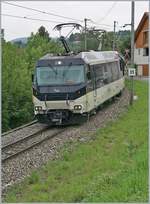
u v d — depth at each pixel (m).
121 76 41.00
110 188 11.99
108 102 34.53
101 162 15.60
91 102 26.30
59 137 21.38
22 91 31.84
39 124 25.91
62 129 23.86
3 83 29.39
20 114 31.34
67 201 11.42
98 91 28.41
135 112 29.86
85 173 14.38
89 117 27.23
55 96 24.52
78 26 27.72
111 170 14.40
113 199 10.89
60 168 15.15
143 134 21.31
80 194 11.76
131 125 24.55
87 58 26.45
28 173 14.93
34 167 15.73
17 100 31.41
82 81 24.80
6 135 22.81
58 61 25.22
